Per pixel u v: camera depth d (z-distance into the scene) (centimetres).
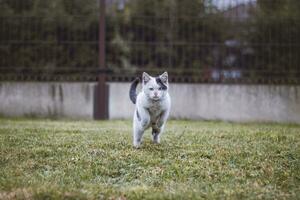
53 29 1352
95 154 744
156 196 570
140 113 762
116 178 655
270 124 1262
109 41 1394
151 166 692
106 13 1389
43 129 978
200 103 1330
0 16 1338
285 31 1332
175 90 1330
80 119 1305
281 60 1329
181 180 644
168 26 1356
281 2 1347
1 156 729
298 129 1081
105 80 1329
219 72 1332
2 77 1338
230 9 1346
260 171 679
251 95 1326
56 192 577
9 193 581
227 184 630
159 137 831
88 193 583
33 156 737
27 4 1356
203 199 574
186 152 758
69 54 1349
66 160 713
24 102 1338
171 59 1338
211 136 905
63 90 1335
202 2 1351
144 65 1348
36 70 1339
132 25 1380
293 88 1325
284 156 752
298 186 627
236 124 1218
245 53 1334
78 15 1357
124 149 775
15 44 1341
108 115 1327
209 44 1336
